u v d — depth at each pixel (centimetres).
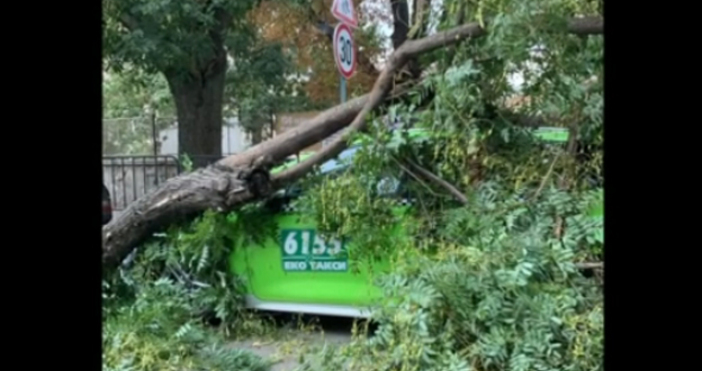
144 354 371
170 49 866
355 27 621
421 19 443
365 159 411
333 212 415
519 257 327
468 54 401
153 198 459
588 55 368
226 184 447
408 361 324
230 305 468
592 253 332
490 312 316
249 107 1232
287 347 427
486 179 395
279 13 1060
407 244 383
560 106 373
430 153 412
